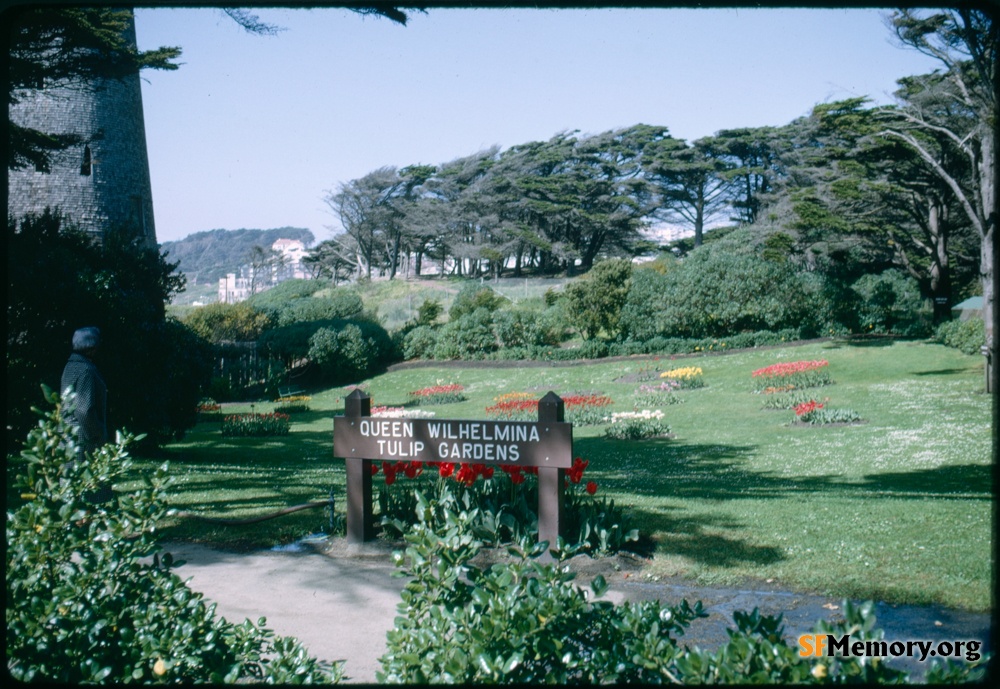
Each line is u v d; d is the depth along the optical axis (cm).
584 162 7625
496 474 718
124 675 280
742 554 590
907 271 3800
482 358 3769
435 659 261
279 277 14000
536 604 271
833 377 2436
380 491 693
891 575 529
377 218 8238
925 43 2223
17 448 1166
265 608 491
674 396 2406
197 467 1185
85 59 1309
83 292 1249
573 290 3619
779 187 6003
